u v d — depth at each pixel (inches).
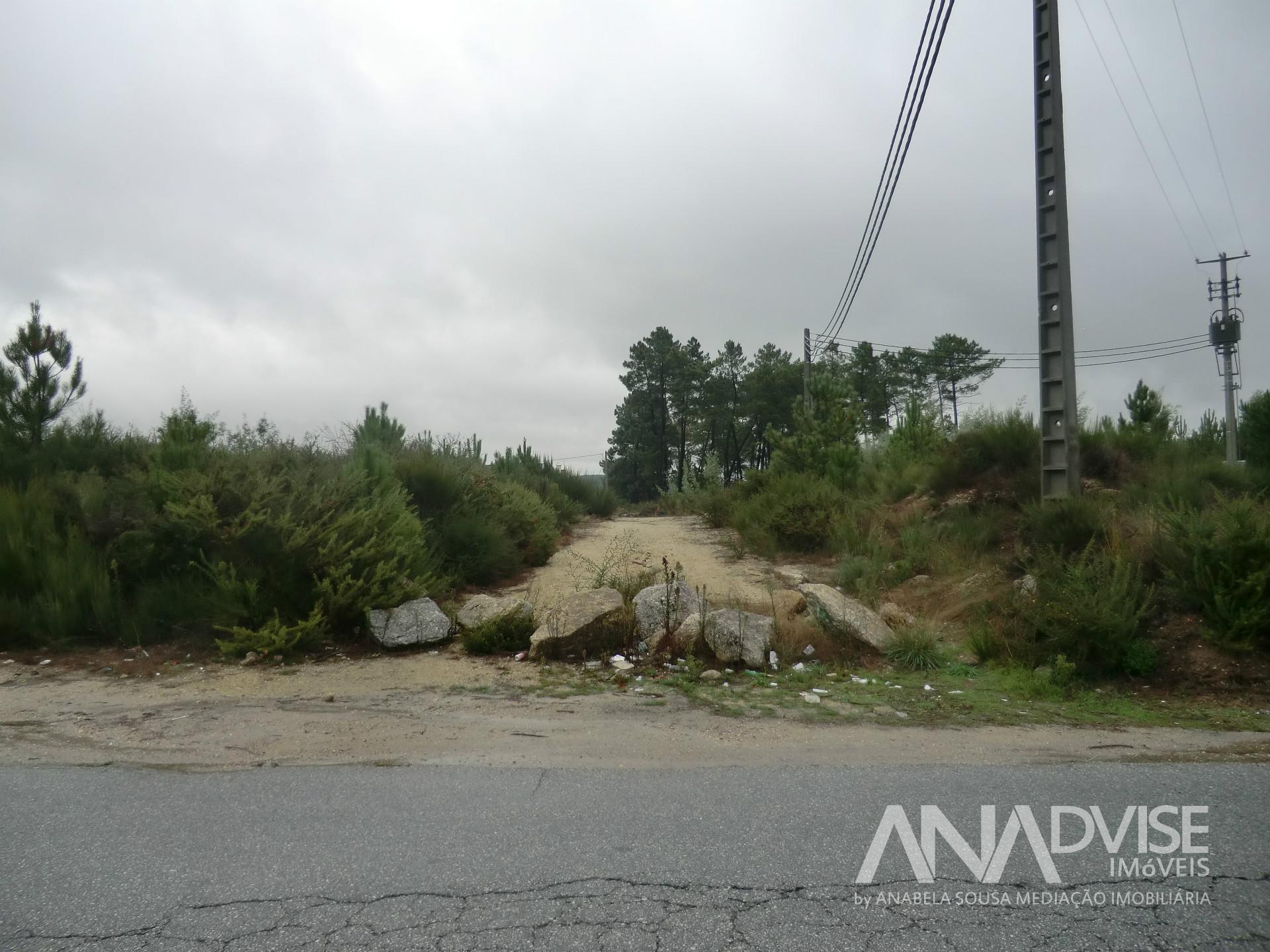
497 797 193.2
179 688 299.3
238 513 383.2
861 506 635.5
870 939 131.4
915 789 199.2
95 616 369.7
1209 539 343.9
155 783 202.7
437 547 492.7
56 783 203.3
